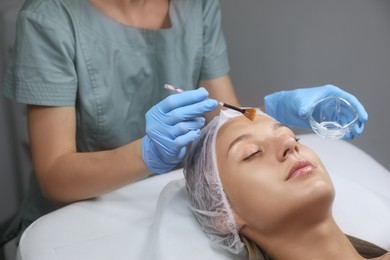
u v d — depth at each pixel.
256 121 1.08
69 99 1.25
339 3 1.75
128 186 1.30
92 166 1.17
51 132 1.24
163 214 1.13
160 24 1.40
